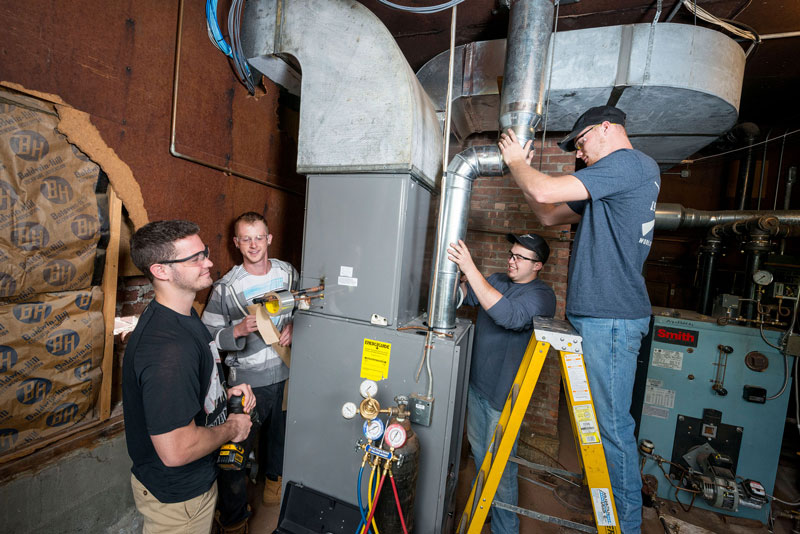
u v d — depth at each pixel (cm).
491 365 153
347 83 125
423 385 117
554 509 192
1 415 101
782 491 220
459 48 188
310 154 130
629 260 110
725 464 194
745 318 204
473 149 132
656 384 212
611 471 114
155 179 138
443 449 117
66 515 121
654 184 112
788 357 188
